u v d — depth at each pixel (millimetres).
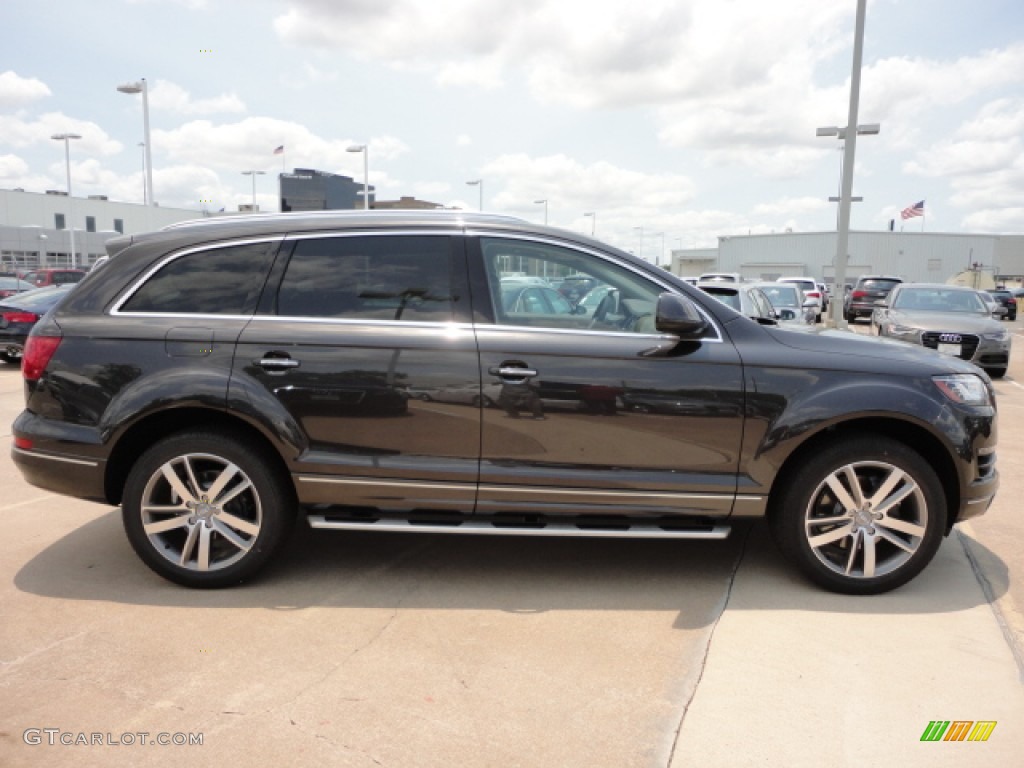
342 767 2326
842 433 3578
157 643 3086
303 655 3004
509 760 2365
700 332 3521
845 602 3531
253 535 3574
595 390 3443
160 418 3637
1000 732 2520
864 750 2424
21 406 8492
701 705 2670
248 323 3523
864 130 20922
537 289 3592
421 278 3578
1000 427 7863
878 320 12500
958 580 3791
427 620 3326
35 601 3471
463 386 3447
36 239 64312
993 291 39719
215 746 2422
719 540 4387
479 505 3537
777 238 79812
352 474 3494
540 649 3070
